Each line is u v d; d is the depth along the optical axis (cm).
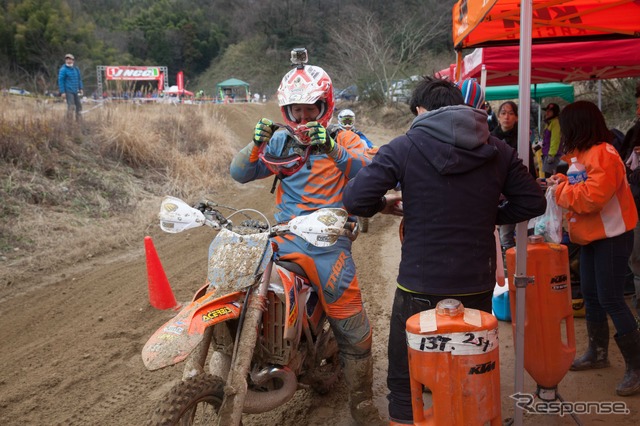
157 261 470
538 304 342
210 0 9094
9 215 851
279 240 336
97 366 464
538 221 426
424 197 294
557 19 547
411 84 3341
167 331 269
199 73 8144
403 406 318
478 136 288
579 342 485
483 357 266
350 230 326
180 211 308
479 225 296
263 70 7381
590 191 366
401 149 297
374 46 3516
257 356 313
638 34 582
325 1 7450
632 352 393
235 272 288
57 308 603
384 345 498
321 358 371
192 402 259
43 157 1055
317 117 343
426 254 296
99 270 729
